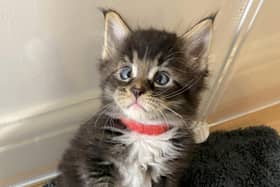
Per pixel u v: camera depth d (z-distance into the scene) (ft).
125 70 0.74
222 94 1.10
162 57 0.74
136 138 0.76
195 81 0.78
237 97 1.14
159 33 0.77
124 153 0.77
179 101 0.75
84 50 0.86
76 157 0.80
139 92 0.71
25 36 0.79
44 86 0.90
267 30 0.98
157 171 0.80
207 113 1.12
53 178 1.05
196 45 0.77
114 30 0.76
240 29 0.94
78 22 0.81
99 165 0.77
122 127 0.76
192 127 0.83
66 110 0.95
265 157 1.05
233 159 1.04
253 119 1.20
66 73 0.89
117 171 0.79
